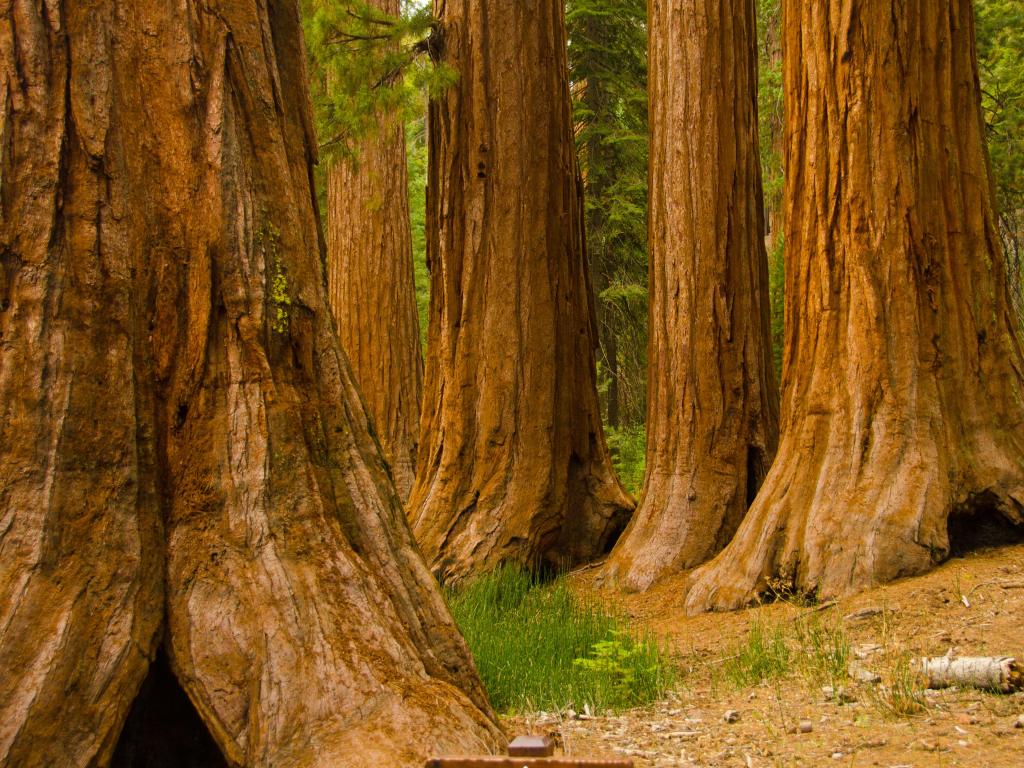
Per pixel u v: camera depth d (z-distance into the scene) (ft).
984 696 15.11
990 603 19.36
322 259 15.10
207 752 12.52
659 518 31.78
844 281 24.54
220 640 11.82
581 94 66.80
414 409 55.52
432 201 38.65
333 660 11.82
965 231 24.52
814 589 22.53
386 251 55.21
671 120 33.19
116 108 13.02
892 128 24.03
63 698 10.84
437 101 38.14
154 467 12.59
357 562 12.99
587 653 21.24
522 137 36.09
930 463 22.79
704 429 31.83
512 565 33.24
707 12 32.76
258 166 13.97
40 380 11.96
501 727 13.91
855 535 22.53
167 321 13.05
